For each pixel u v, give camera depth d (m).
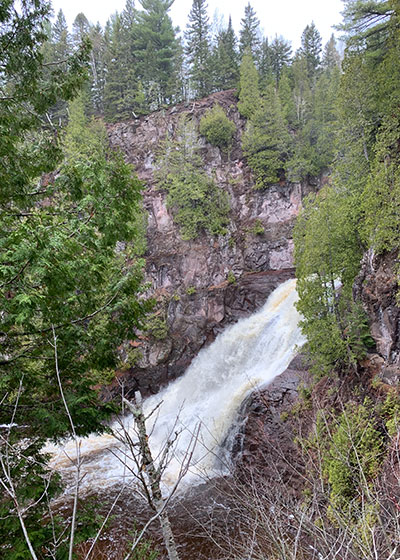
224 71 54.53
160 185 40.28
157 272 37.00
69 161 8.77
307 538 5.80
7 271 5.97
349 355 16.62
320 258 18.09
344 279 19.03
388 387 14.60
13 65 7.59
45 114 8.63
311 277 19.45
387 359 15.94
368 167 20.98
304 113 47.69
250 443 18.39
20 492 5.91
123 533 13.09
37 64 7.90
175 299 34.28
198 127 45.47
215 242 38.78
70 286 7.03
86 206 8.26
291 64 63.47
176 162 40.50
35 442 6.70
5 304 6.09
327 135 42.00
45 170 8.54
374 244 16.05
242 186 42.53
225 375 28.64
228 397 23.66
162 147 42.00
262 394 20.11
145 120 47.56
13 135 8.05
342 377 17.14
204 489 15.74
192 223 38.22
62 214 8.27
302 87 51.53
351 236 18.38
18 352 7.73
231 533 7.55
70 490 16.83
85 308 7.88
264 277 36.97
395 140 17.69
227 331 32.75
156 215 40.03
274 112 42.12
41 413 6.82
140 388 31.00
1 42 7.38
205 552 11.52
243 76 47.28
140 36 55.91
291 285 34.03
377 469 8.67
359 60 21.23
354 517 6.52
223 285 36.16
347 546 4.50
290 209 40.78
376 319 16.98
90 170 8.09
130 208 8.84
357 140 22.19
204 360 31.42
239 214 41.47
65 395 7.33
